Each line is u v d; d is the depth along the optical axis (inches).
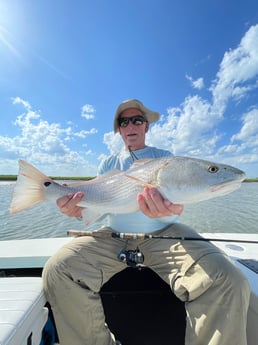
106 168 38.9
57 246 32.1
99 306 23.7
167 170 25.1
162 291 28.7
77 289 22.8
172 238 26.0
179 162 25.1
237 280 19.7
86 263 25.0
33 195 29.8
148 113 40.1
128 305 28.6
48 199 30.1
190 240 26.5
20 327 16.5
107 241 28.8
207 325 20.1
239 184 23.9
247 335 22.3
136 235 26.7
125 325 28.0
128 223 31.0
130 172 28.0
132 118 37.9
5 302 19.0
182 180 24.5
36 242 33.8
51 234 66.5
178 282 23.8
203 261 22.5
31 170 30.0
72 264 23.8
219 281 20.2
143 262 29.1
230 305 19.4
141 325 27.9
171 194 24.9
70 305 22.5
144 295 28.8
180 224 32.2
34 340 19.1
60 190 30.0
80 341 22.5
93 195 29.5
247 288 19.8
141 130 38.3
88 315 22.8
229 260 22.0
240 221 80.6
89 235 28.4
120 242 29.3
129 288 28.9
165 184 25.0
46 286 22.5
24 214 91.6
